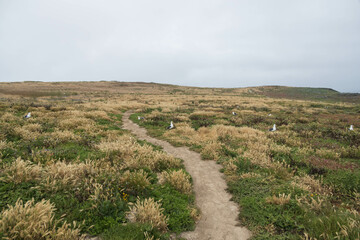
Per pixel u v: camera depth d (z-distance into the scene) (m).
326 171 7.43
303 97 67.31
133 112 23.61
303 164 8.18
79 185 5.06
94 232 3.92
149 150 8.88
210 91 87.06
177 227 4.46
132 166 7.01
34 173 5.18
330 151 9.73
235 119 19.03
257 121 18.78
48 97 42.66
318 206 5.00
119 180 5.67
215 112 23.53
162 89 90.25
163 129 14.77
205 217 5.03
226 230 4.55
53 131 10.93
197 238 4.25
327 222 4.20
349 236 3.72
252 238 4.25
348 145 11.54
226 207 5.50
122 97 45.72
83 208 4.37
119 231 3.88
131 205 4.88
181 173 6.68
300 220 4.58
